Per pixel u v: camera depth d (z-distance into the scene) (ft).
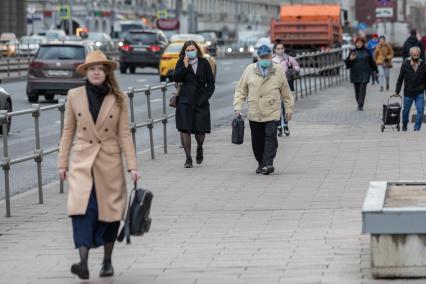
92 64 58.49
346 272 58.70
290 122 165.07
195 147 132.26
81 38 466.29
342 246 66.18
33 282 59.82
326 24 332.80
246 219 77.97
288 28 335.88
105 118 58.44
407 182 68.59
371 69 190.39
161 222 77.66
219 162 114.93
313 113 183.52
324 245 66.74
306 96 232.12
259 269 60.70
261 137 103.96
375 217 56.18
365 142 130.72
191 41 109.81
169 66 297.12
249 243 68.69
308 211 80.43
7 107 159.12
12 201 91.15
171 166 112.37
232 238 70.69
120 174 58.65
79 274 57.77
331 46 333.83
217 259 64.08
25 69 357.20
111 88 59.11
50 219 81.41
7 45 386.93
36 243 71.67
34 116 90.43
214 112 196.95
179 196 90.27
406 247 56.29
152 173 106.42
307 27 334.24
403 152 117.91
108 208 57.98
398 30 525.34
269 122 102.68
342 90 254.68
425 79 146.61
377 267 56.59
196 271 61.00
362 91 189.98
